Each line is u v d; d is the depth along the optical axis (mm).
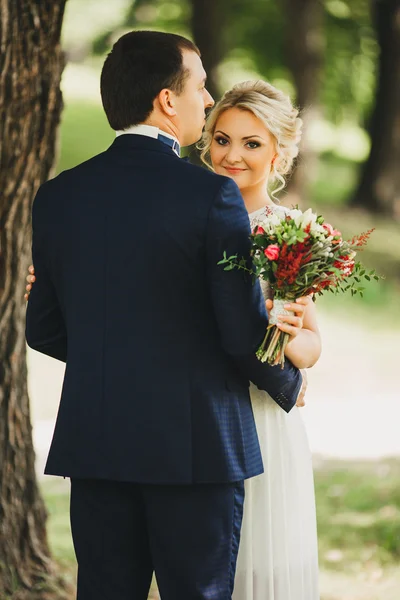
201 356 3078
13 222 4660
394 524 6492
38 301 3363
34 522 5082
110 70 3193
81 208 3133
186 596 3117
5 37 4363
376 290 16719
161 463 3012
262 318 3092
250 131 3672
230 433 3125
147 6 27859
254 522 3584
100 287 3082
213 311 3098
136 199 3055
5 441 4910
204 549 3113
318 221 3148
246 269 2994
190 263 3014
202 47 19297
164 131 3178
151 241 3006
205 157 3920
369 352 14062
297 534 3645
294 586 3641
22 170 4594
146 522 3244
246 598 3578
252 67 25625
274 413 3609
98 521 3217
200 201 3002
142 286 3027
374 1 22516
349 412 10688
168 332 3037
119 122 3207
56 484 7684
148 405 3021
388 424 10062
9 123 4496
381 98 22594
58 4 4430
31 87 4488
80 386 3121
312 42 21750
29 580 5008
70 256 3150
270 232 3053
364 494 7281
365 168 22734
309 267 3055
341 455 8742
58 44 4539
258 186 3789
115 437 3045
